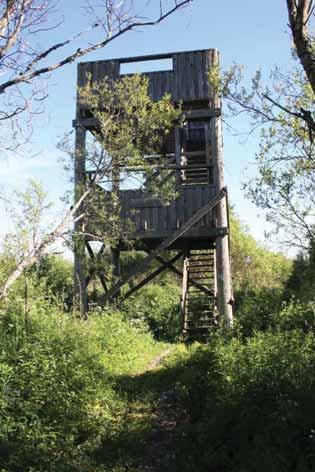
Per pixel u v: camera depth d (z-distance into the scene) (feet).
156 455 25.09
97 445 25.67
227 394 25.96
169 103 56.95
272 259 108.17
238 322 45.75
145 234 59.62
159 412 31.83
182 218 59.52
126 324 56.75
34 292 53.72
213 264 68.08
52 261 71.00
